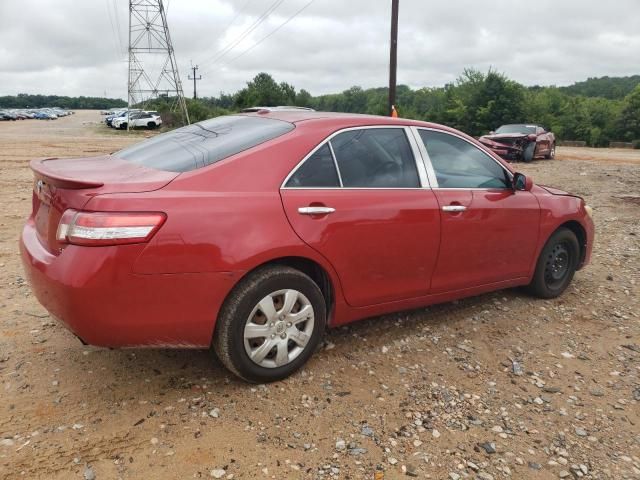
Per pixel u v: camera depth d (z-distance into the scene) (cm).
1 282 490
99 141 2725
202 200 293
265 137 338
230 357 312
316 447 278
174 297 285
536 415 319
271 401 315
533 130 2025
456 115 4841
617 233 784
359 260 352
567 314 473
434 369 364
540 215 465
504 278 455
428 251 387
